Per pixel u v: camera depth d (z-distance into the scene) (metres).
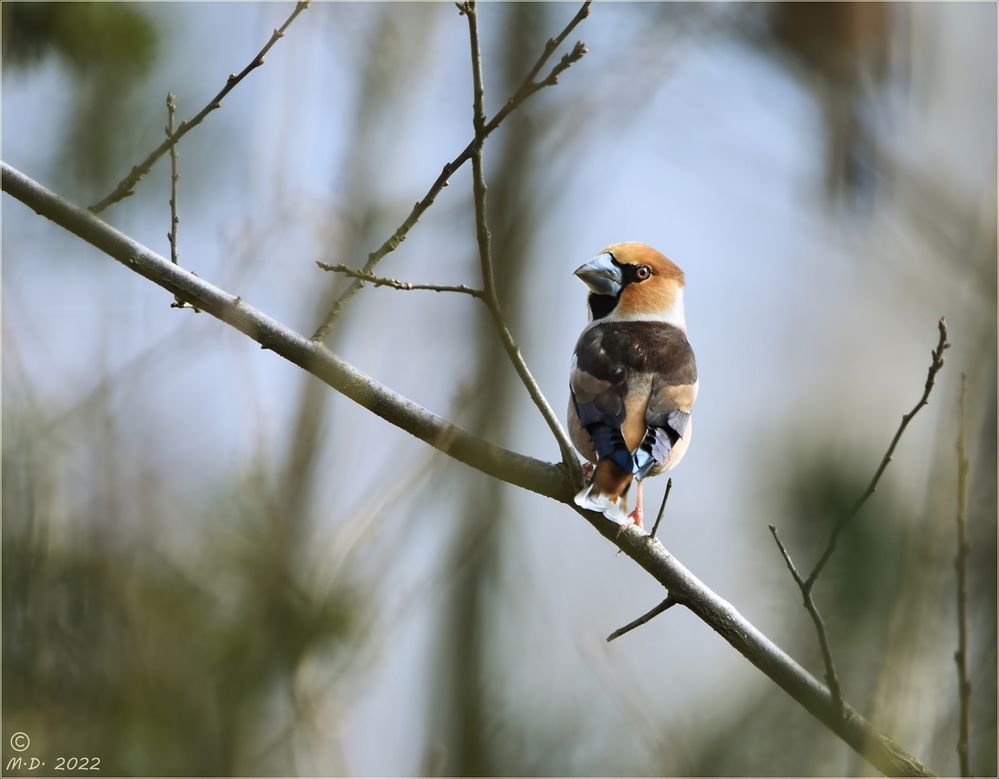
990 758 9.02
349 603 12.13
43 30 11.81
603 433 9.62
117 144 13.41
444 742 17.09
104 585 11.23
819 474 10.86
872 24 17.75
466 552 14.25
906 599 9.37
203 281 7.77
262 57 7.61
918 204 17.80
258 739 12.19
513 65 21.88
